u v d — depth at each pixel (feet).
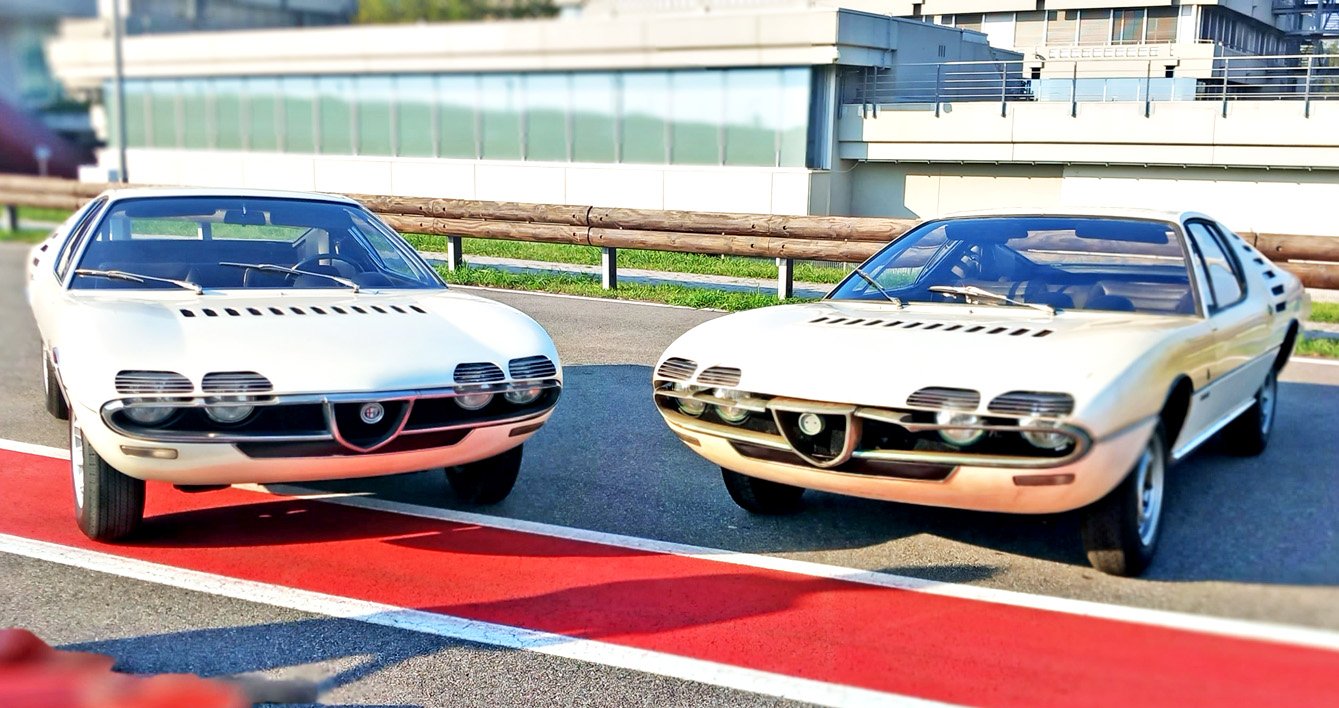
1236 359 13.92
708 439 12.73
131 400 11.35
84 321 12.54
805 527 13.64
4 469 16.11
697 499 14.84
